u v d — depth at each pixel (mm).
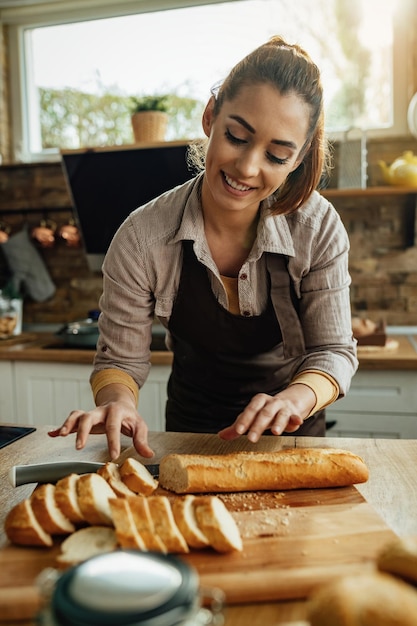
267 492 948
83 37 2980
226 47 2824
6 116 3059
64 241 2982
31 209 3006
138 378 1309
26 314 3070
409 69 2662
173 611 452
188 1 2797
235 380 1460
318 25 2740
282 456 989
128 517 726
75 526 826
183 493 953
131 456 1133
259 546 756
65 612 451
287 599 660
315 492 943
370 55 2721
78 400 2424
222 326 1354
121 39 2936
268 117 986
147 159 2477
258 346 1403
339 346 1273
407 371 2148
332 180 2543
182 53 2871
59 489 835
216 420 1490
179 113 2896
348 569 690
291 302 1307
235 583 656
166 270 1271
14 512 795
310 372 1205
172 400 1589
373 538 773
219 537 730
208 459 981
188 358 1481
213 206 1211
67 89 3037
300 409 1088
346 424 2217
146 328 1320
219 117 1050
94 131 3027
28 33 3047
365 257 2686
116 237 1283
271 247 1228
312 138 1138
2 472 1058
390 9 2676
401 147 2654
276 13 2758
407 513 870
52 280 3020
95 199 2607
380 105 2750
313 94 1029
